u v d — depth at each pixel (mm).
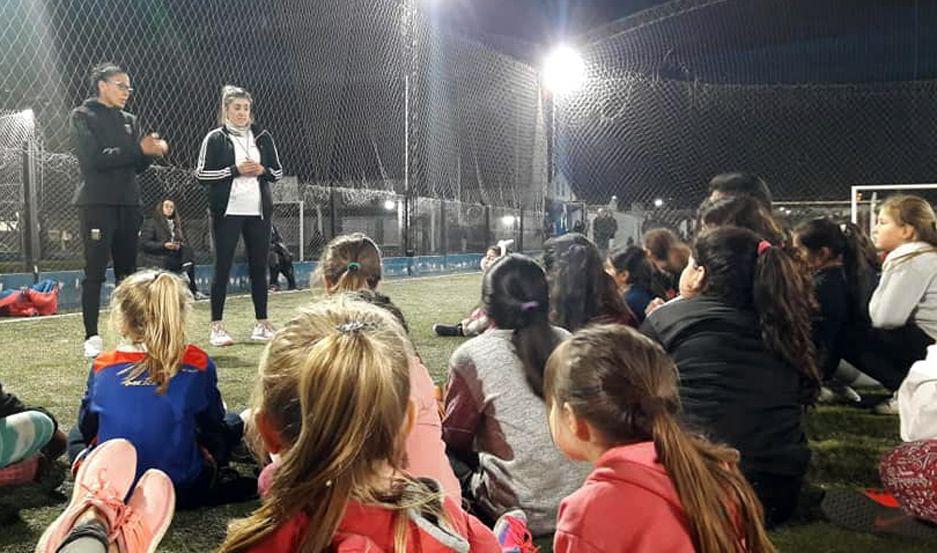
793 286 2152
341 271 2742
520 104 13742
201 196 10492
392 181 13812
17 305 6598
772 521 2242
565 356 1381
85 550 1519
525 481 1990
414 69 12867
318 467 944
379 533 949
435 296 9297
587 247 2738
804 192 12133
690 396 2098
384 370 983
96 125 4406
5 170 8141
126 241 4613
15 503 2252
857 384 4293
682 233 11086
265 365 1077
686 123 11391
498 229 15953
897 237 3535
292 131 13328
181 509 2271
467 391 2072
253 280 5207
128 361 2242
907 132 11977
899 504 2320
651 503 1220
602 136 10961
